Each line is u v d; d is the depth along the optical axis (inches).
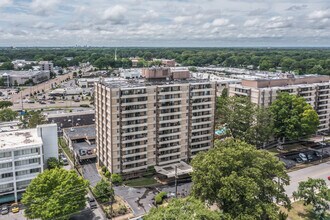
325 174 4252.0
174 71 5014.8
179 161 4626.0
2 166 3531.0
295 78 6018.7
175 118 4480.8
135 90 4104.3
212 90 4731.8
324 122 5994.1
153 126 4338.1
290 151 5128.0
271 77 6333.7
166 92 4335.6
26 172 3676.2
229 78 7603.4
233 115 4879.4
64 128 6240.2
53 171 3134.8
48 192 2974.9
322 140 5625.0
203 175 2768.2
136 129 4207.7
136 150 4261.8
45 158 4160.9
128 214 3339.1
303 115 4997.5
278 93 5378.9
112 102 3996.1
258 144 5113.2
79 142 5516.7
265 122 4827.8
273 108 5108.3
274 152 5064.0
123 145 4163.4
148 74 4744.1
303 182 3102.9
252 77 6697.8
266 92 5315.0
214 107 4808.1
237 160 2807.6
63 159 4773.6
